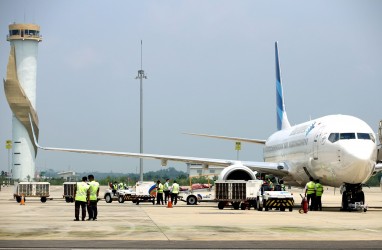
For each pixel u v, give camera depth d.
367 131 38.50
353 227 27.41
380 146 42.38
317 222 30.02
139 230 25.92
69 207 44.12
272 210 40.81
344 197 39.78
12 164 179.62
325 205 49.38
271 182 47.62
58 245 20.84
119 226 27.75
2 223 29.23
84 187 31.14
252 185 41.72
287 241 22.25
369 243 21.67
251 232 25.20
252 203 42.72
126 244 21.19
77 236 23.52
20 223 29.28
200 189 86.69
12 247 20.30
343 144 37.81
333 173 38.84
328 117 41.84
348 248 20.39
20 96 176.88
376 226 27.89
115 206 47.69
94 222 30.05
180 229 26.41
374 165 38.38
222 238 23.09
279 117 64.62
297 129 47.50
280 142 51.62
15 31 177.50
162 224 28.88
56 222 29.92
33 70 179.62
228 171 44.19
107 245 20.91
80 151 49.50
